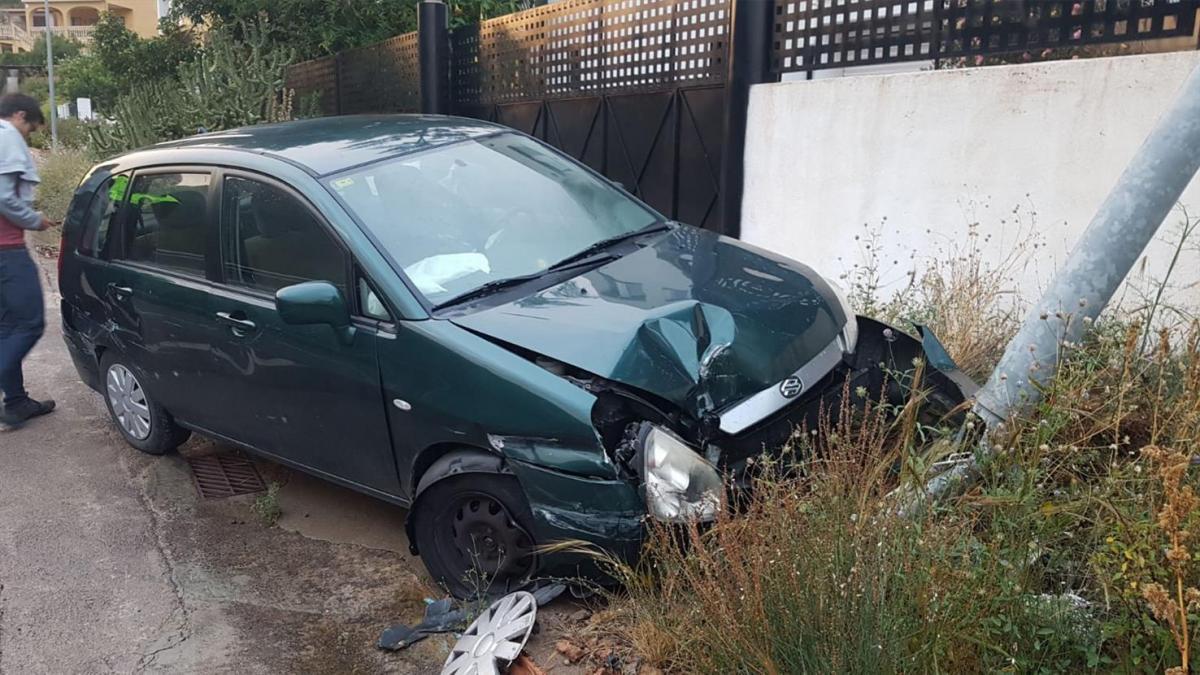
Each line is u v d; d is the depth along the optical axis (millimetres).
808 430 3289
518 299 3498
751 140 6328
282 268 3863
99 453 5098
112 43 15820
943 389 3648
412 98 10203
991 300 4828
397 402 3398
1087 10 4645
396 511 4348
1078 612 2467
